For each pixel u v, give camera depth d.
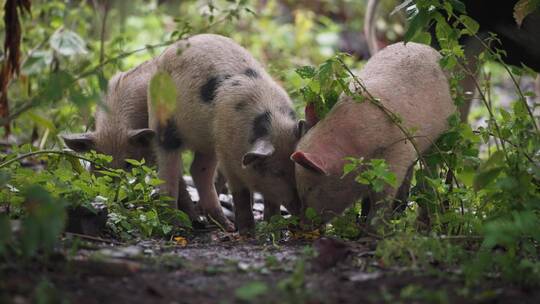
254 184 11.21
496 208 9.14
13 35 11.71
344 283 7.33
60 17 16.11
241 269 7.77
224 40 12.20
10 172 10.19
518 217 7.79
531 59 12.10
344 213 10.66
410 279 7.48
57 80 8.19
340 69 10.12
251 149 10.45
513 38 11.89
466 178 9.13
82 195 9.82
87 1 18.83
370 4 16.30
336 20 27.39
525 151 9.50
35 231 6.74
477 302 6.82
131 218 10.40
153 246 9.28
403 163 10.20
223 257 8.57
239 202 11.50
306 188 10.34
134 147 12.66
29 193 6.95
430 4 9.97
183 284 7.21
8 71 11.90
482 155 15.27
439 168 10.92
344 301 6.77
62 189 9.60
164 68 12.33
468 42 11.70
